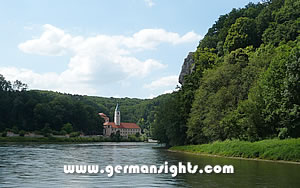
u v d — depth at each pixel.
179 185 23.05
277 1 127.50
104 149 88.44
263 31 116.06
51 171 32.25
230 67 68.25
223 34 130.88
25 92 199.00
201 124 70.12
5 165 38.66
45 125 176.50
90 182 24.62
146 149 90.38
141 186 22.70
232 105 63.03
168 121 87.06
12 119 177.88
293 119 48.75
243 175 28.44
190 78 88.50
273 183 23.72
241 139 57.88
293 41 91.62
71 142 167.25
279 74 53.09
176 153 66.56
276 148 45.09
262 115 54.03
